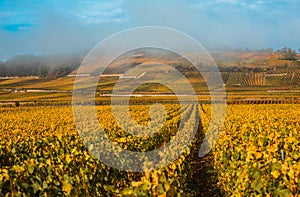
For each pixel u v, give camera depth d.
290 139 15.38
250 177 9.66
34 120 36.88
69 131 23.39
